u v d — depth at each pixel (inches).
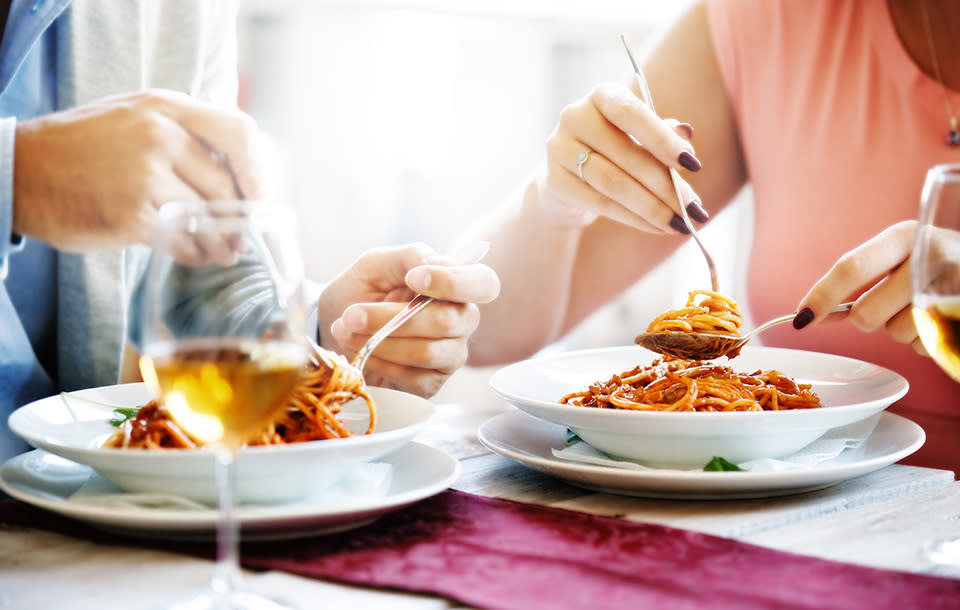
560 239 72.3
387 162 193.6
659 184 48.3
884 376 45.4
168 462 29.6
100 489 33.5
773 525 33.7
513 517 33.8
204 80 70.5
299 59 185.8
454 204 198.1
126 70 59.9
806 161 73.8
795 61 74.5
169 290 27.3
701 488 35.5
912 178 69.0
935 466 63.9
